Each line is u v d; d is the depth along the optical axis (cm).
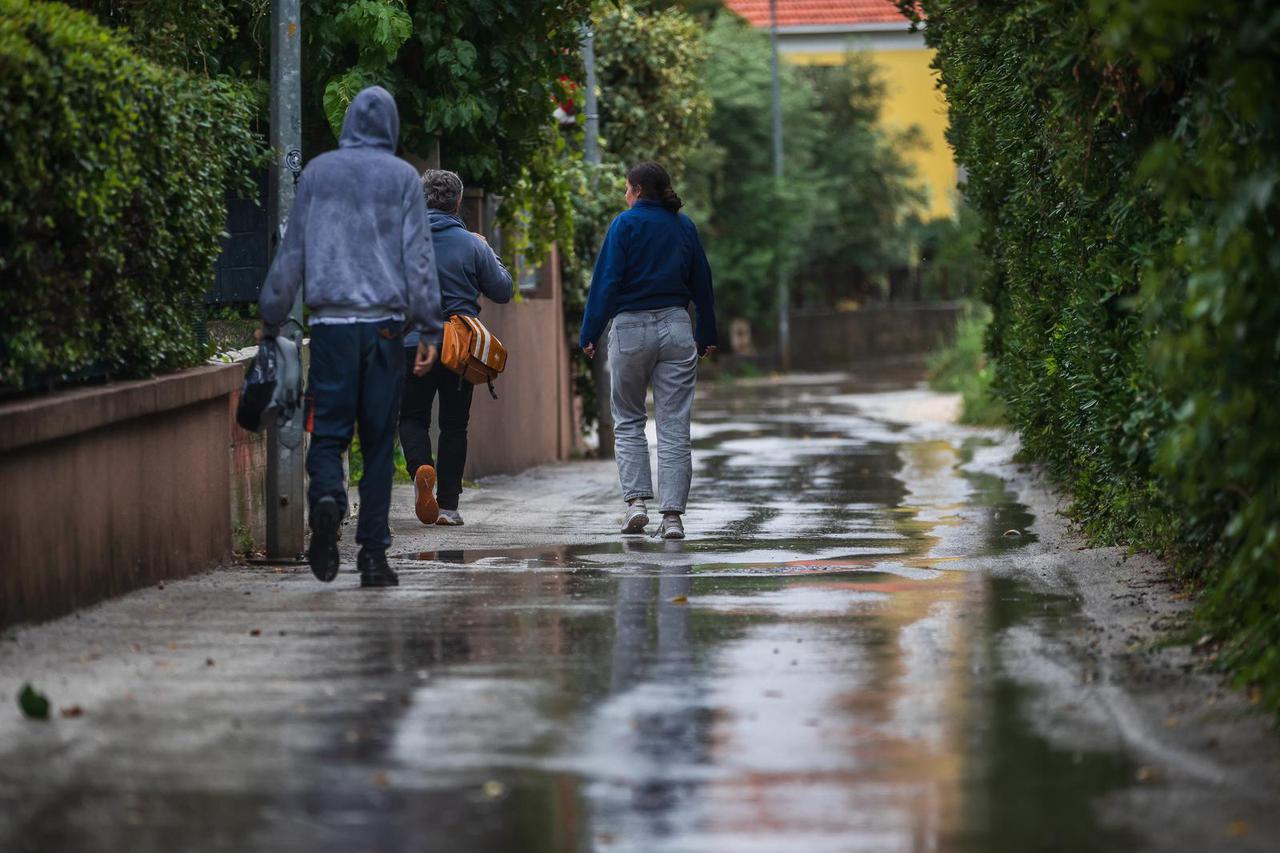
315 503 2033
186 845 1069
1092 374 2172
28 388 1789
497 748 1291
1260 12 1245
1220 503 1591
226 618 1848
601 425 5303
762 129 11938
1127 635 1708
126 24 2245
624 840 1078
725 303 12244
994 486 3744
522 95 3569
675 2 6994
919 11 3559
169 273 2123
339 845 1069
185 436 2186
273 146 2420
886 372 12275
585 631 1777
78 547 1848
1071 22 1822
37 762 1246
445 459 2964
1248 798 1151
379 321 2077
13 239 1670
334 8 3166
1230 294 1304
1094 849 1054
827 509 3244
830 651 1658
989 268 3894
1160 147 1393
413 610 1917
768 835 1086
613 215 5238
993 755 1265
